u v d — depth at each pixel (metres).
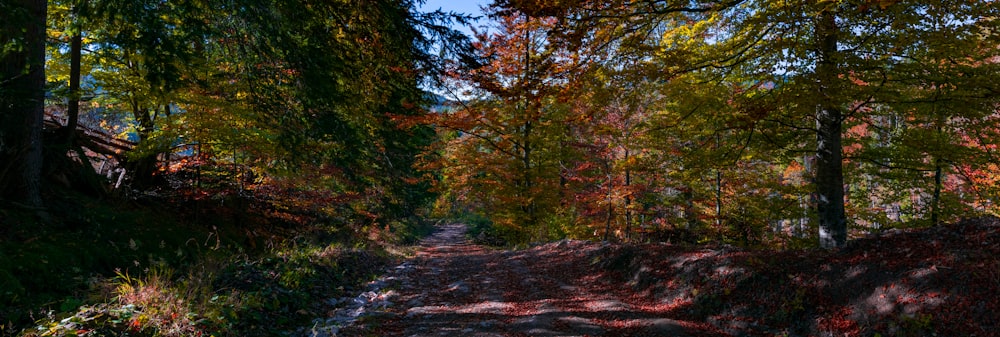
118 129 15.48
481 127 19.91
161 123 10.63
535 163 22.62
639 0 6.68
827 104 7.16
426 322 6.75
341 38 10.65
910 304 5.11
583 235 18.75
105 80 10.09
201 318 4.92
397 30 9.75
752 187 14.62
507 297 8.49
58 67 11.14
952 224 6.26
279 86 9.38
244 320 5.52
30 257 6.07
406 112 19.39
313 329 5.95
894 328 5.01
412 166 23.39
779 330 5.96
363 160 17.47
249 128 10.84
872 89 7.11
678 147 13.70
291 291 7.21
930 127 10.27
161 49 7.28
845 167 12.93
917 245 6.02
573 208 19.20
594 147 17.05
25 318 4.91
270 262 8.65
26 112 7.76
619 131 14.91
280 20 8.49
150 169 12.30
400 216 25.61
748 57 7.75
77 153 10.14
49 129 10.13
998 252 5.12
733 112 8.84
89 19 7.34
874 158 10.49
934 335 4.66
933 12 6.19
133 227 9.38
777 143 10.16
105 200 10.09
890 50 7.17
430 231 44.88
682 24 11.41
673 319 6.88
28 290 5.57
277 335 5.66
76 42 9.31
